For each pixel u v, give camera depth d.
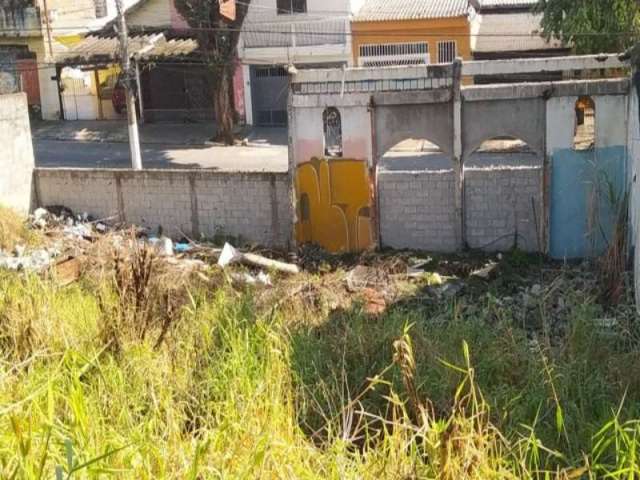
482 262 15.98
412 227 17.12
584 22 19.97
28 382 5.92
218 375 6.92
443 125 16.42
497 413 6.54
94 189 19.23
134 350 7.25
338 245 17.44
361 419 6.22
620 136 15.44
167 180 18.47
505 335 8.62
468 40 28.47
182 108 32.31
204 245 17.64
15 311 8.05
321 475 5.30
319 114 17.00
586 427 6.29
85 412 5.39
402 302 12.83
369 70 16.70
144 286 8.48
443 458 5.19
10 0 32.91
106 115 33.47
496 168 16.53
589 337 8.46
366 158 16.89
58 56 30.80
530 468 5.71
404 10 29.41
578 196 15.96
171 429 5.53
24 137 19.56
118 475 4.69
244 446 5.24
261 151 27.48
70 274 13.01
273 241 17.98
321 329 9.07
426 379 7.09
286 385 6.85
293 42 29.72
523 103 15.96
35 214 19.34
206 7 27.14
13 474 4.32
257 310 9.72
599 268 14.08
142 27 31.41
